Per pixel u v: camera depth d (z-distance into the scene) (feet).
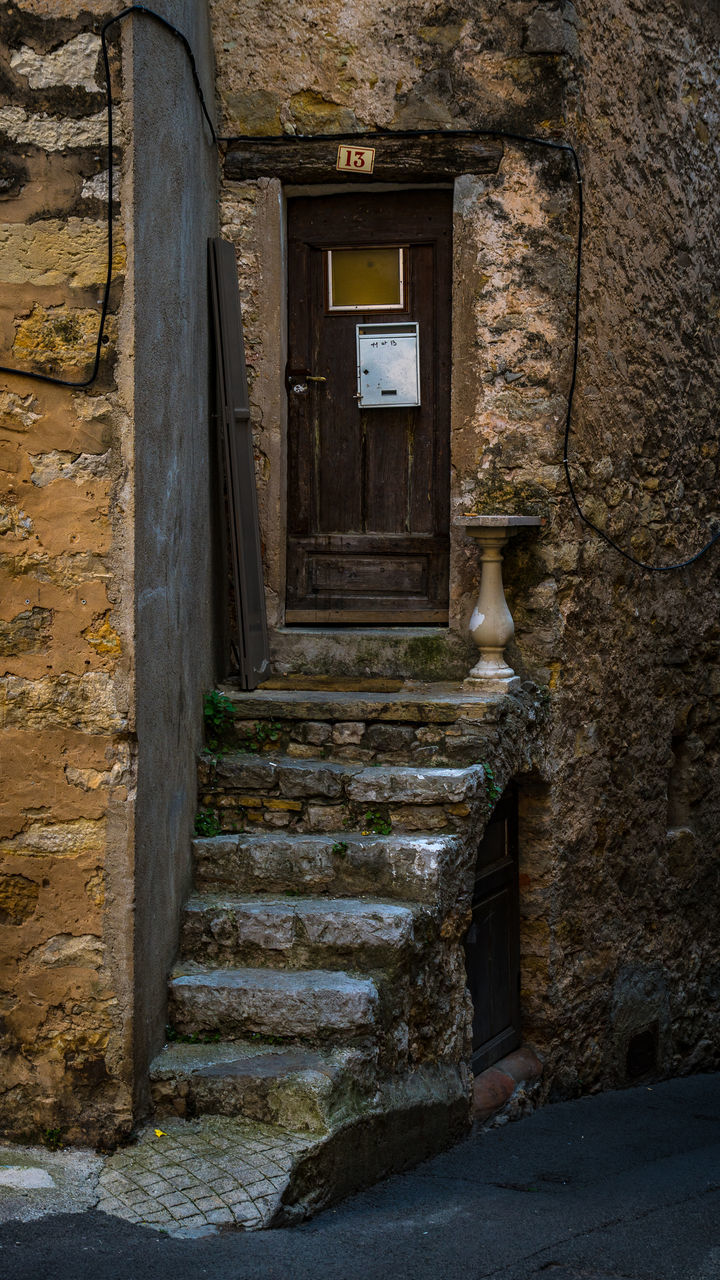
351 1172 14.21
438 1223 13.05
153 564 14.88
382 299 20.62
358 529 20.94
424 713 17.88
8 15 14.19
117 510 14.16
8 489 14.26
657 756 22.71
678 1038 23.56
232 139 19.79
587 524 20.21
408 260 20.48
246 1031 15.14
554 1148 17.07
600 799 21.11
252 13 19.69
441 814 17.03
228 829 17.63
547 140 19.26
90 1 14.12
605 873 21.40
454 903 16.94
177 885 16.07
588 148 19.86
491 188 19.49
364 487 20.92
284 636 20.45
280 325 20.18
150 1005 14.65
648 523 22.09
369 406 20.67
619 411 21.09
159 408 15.12
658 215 22.13
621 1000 21.90
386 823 17.20
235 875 16.94
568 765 20.15
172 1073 14.35
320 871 16.69
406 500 20.80
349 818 17.29
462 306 19.67
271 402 20.20
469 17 19.34
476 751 17.65
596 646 20.70
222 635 19.69
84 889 14.21
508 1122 18.56
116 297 14.14
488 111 19.39
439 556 20.67
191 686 17.30
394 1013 15.56
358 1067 14.65
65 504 14.21
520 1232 12.76
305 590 21.07
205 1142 13.70
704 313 23.76
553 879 20.02
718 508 24.34
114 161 14.15
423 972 16.35
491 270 19.54
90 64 14.16
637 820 22.24
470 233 19.57
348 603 20.95
